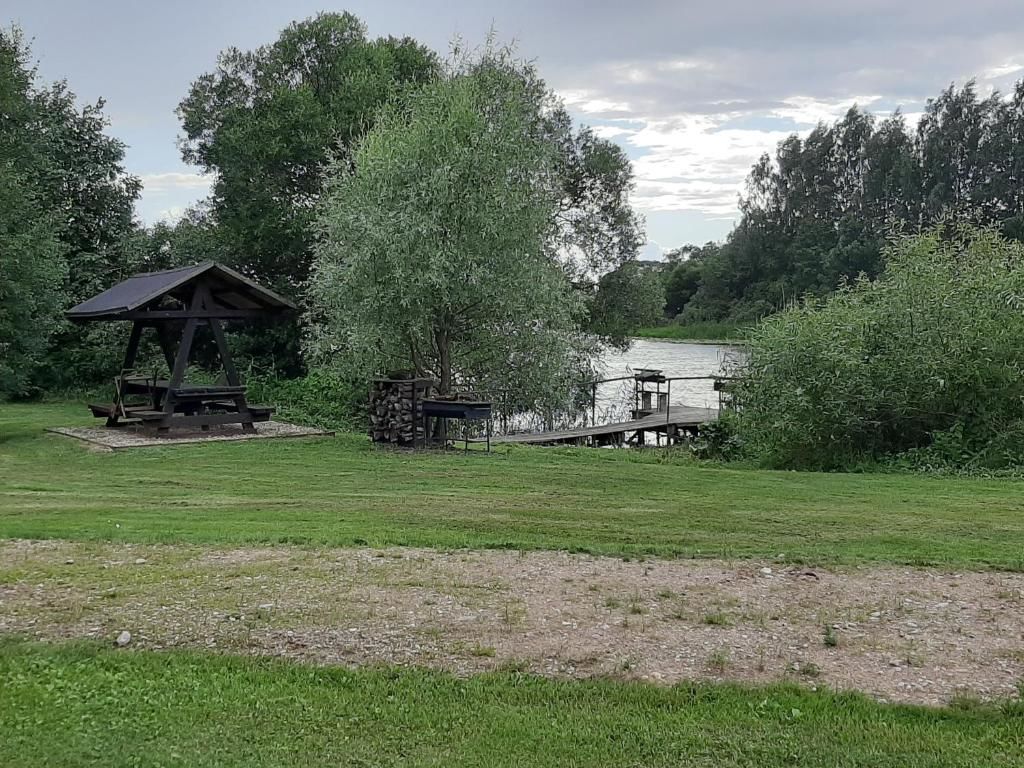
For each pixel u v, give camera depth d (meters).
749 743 3.49
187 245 27.45
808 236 62.06
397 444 14.56
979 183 55.62
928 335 12.69
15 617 4.97
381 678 4.11
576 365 20.02
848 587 5.59
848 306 14.34
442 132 16.73
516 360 18.84
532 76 20.61
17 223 17.14
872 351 13.05
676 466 12.94
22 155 23.81
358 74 26.34
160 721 3.66
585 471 11.89
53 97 29.06
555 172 18.75
